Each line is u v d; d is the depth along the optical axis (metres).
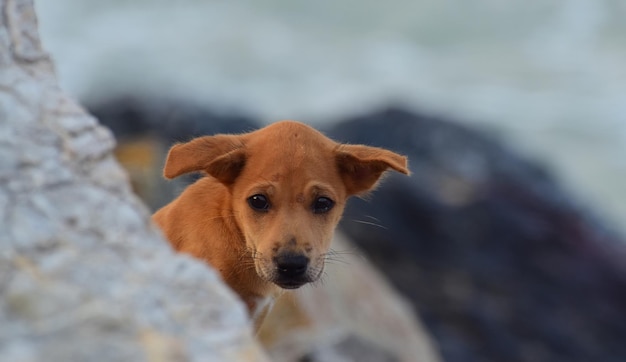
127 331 3.58
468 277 18.06
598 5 39.50
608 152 28.88
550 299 17.98
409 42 37.47
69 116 4.17
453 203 19.09
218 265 6.97
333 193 7.05
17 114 4.06
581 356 17.50
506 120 30.86
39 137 4.03
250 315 7.17
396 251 18.14
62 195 3.92
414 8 39.19
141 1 37.22
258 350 3.82
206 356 3.65
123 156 15.66
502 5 39.44
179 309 3.77
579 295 18.34
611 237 20.39
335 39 37.00
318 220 6.95
